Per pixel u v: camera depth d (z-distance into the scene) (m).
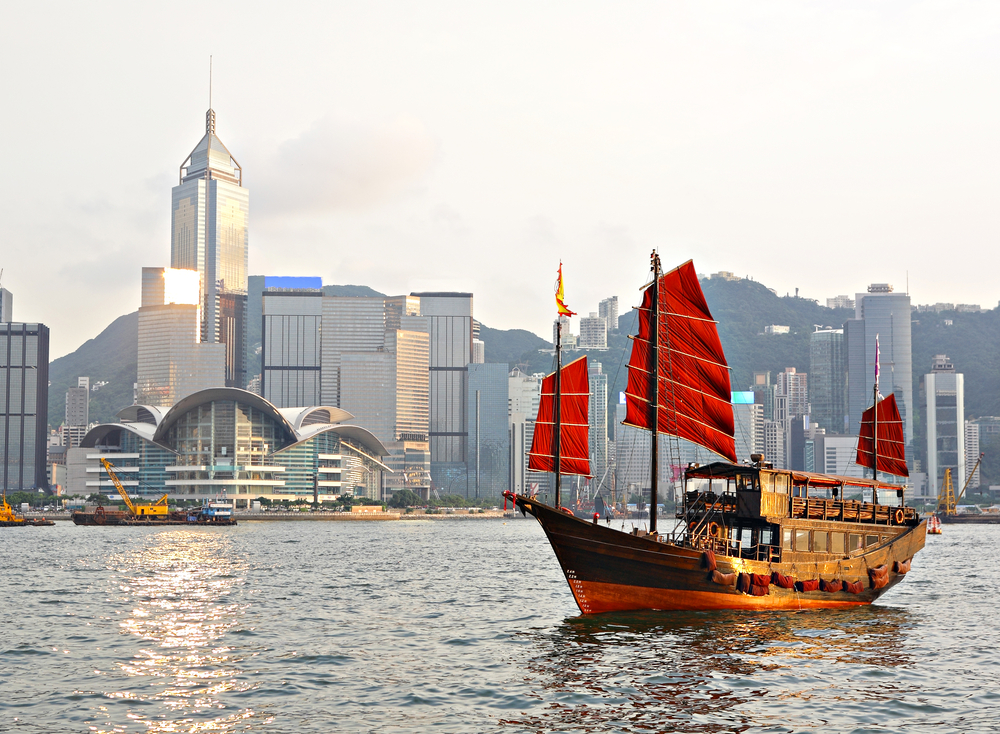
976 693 41.28
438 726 36.56
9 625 62.03
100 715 38.22
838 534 65.44
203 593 81.88
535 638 55.38
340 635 57.62
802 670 45.66
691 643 52.28
